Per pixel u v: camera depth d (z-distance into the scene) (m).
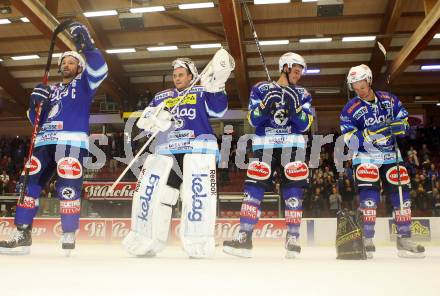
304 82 22.09
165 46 18.41
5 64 20.92
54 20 14.32
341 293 1.60
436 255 4.91
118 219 10.17
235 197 12.27
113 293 1.56
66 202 4.02
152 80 22.83
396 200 4.55
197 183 3.83
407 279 2.05
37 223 10.30
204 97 4.12
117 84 21.11
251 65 20.30
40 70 21.38
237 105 23.11
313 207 12.71
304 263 3.15
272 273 2.31
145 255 3.91
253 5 15.88
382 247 7.87
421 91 22.61
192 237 3.73
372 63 19.47
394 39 18.20
